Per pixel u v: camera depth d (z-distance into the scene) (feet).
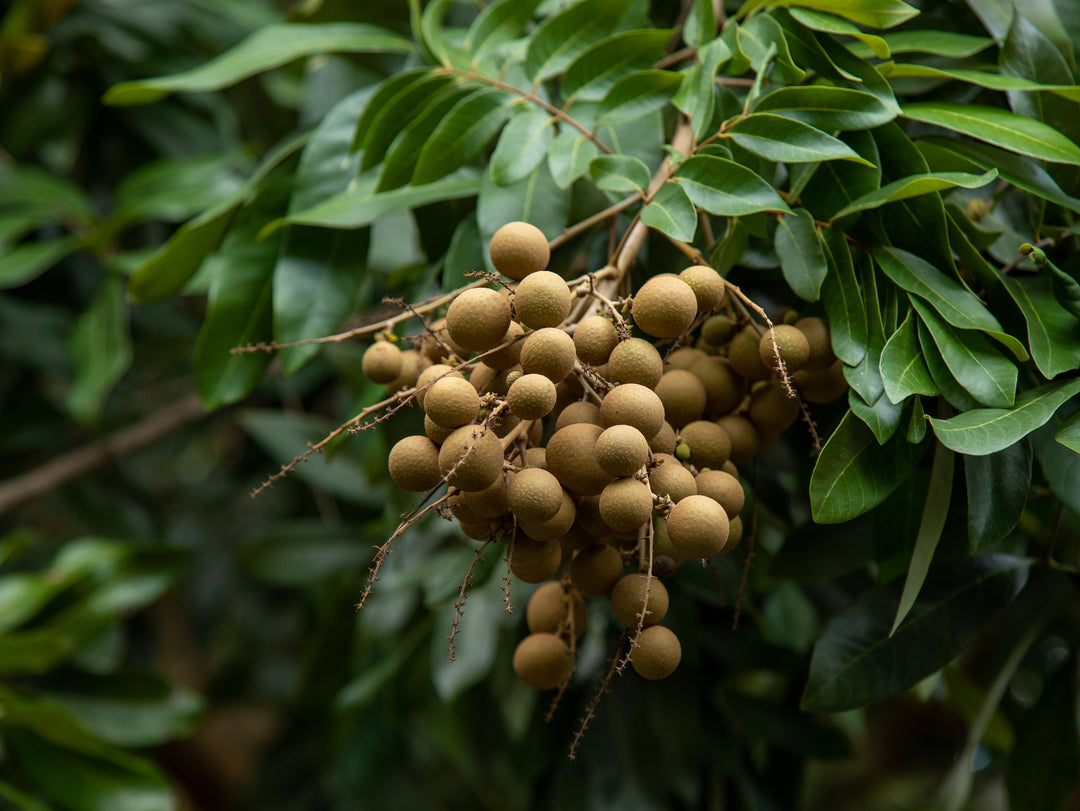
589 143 2.75
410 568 3.63
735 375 2.57
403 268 3.24
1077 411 2.44
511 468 2.34
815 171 2.64
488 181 2.84
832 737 3.34
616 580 2.45
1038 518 3.06
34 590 4.03
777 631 3.80
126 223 4.32
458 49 3.01
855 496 2.45
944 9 3.01
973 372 2.46
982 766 4.39
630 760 3.32
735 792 3.43
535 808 3.50
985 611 2.79
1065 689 3.15
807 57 2.72
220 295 3.01
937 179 2.46
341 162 3.04
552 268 2.89
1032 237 2.79
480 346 2.36
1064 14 2.93
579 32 2.90
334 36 3.26
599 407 2.44
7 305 4.95
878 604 2.79
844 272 2.56
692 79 2.71
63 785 3.81
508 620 3.59
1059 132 2.68
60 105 5.04
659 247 2.92
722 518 2.31
